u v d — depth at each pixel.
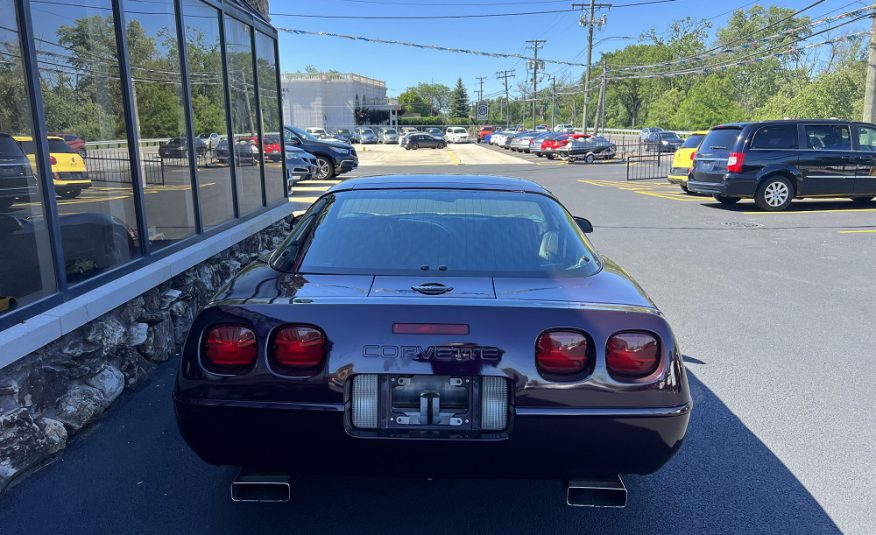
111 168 4.61
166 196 5.56
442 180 3.80
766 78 76.31
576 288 2.71
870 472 3.34
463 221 3.25
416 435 2.38
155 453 3.45
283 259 3.11
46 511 2.90
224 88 6.95
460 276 2.79
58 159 4.09
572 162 32.44
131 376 4.30
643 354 2.43
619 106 100.81
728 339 5.45
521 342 2.37
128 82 4.72
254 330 2.43
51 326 3.38
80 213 4.23
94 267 4.32
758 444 3.64
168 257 5.19
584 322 2.42
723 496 3.11
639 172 25.84
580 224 4.66
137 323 4.42
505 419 2.39
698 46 87.38
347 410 2.39
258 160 8.26
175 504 2.98
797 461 3.45
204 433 2.45
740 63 35.12
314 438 2.39
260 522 2.84
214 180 6.70
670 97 73.69
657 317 2.52
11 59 3.52
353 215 3.31
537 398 2.36
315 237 3.16
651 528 2.85
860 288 7.16
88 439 3.60
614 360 2.41
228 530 2.78
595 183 21.19
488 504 3.02
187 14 6.00
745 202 15.19
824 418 3.97
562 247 3.12
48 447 3.31
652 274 7.86
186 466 3.32
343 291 2.60
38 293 3.62
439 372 2.35
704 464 3.42
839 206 14.01
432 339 2.36
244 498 2.53
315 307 2.43
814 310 6.31
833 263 8.45
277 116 9.23
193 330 2.53
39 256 3.64
